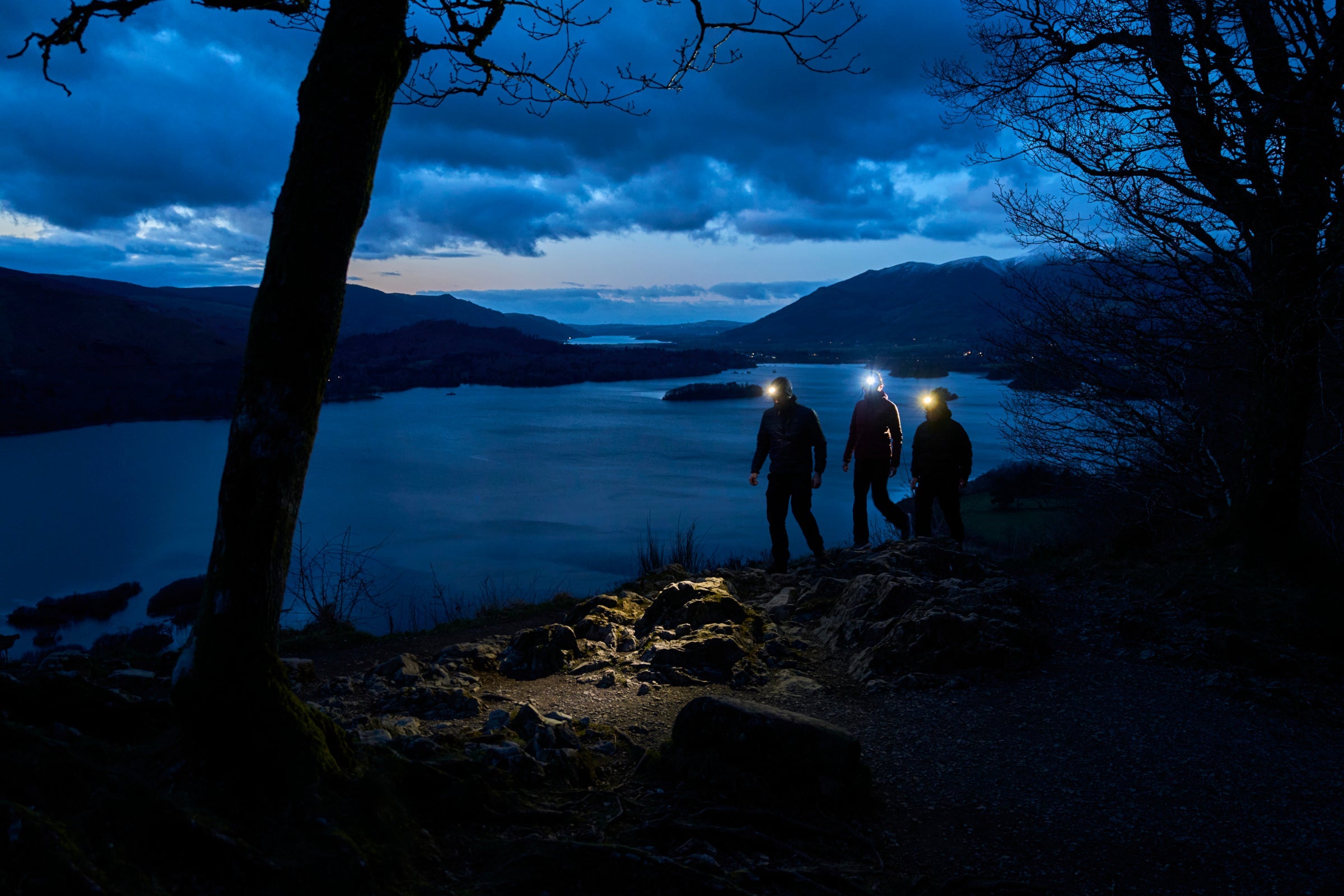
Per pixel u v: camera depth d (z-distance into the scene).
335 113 2.47
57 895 1.68
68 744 2.26
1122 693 4.50
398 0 2.58
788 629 5.68
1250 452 7.01
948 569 6.62
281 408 2.43
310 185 2.46
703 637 5.07
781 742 3.23
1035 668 4.89
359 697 4.44
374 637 5.95
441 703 4.22
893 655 4.84
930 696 4.46
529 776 3.14
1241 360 7.93
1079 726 4.05
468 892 2.27
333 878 2.09
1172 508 8.84
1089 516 10.40
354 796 2.42
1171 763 3.62
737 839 2.83
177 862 1.99
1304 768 3.58
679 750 3.39
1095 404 9.11
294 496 2.49
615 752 3.61
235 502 2.40
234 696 2.32
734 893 2.36
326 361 2.52
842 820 3.07
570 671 4.91
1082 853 2.87
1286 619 5.51
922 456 8.04
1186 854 2.86
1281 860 2.81
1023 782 3.44
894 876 2.70
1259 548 6.58
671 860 2.46
